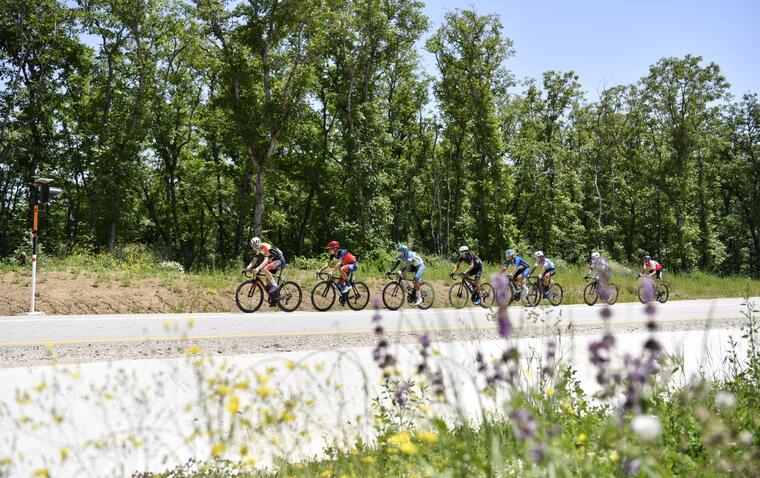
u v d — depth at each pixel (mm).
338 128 38781
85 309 13117
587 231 50969
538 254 18000
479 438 3414
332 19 31641
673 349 7574
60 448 3867
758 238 56156
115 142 32656
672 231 49031
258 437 3707
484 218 41531
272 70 31422
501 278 2480
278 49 32031
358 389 5398
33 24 31891
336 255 14984
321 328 10492
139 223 40438
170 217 44562
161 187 41969
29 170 33094
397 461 3189
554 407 3680
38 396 4684
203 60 33156
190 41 34031
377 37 35094
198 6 29250
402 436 3184
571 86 47500
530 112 48250
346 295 14695
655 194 48781
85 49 34438
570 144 51000
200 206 42656
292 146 37125
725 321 13336
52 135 32969
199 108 39562
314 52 30953
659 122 48188
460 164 44406
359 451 3701
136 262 21016
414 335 9383
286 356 6770
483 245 42469
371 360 6496
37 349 7457
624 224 55594
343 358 6562
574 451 2600
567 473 1984
